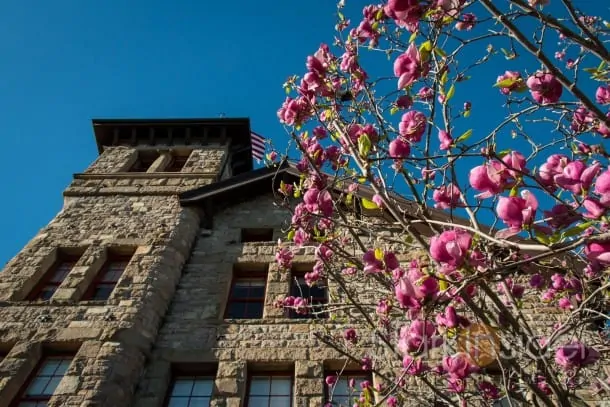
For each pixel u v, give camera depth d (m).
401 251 10.22
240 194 14.13
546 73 3.45
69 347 8.85
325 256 6.13
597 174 2.73
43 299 10.62
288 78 5.11
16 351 8.64
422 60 3.26
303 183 5.82
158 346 9.27
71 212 13.45
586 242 2.66
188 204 13.45
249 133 19.58
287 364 8.88
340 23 5.33
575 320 4.17
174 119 19.27
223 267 11.48
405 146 3.91
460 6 3.29
